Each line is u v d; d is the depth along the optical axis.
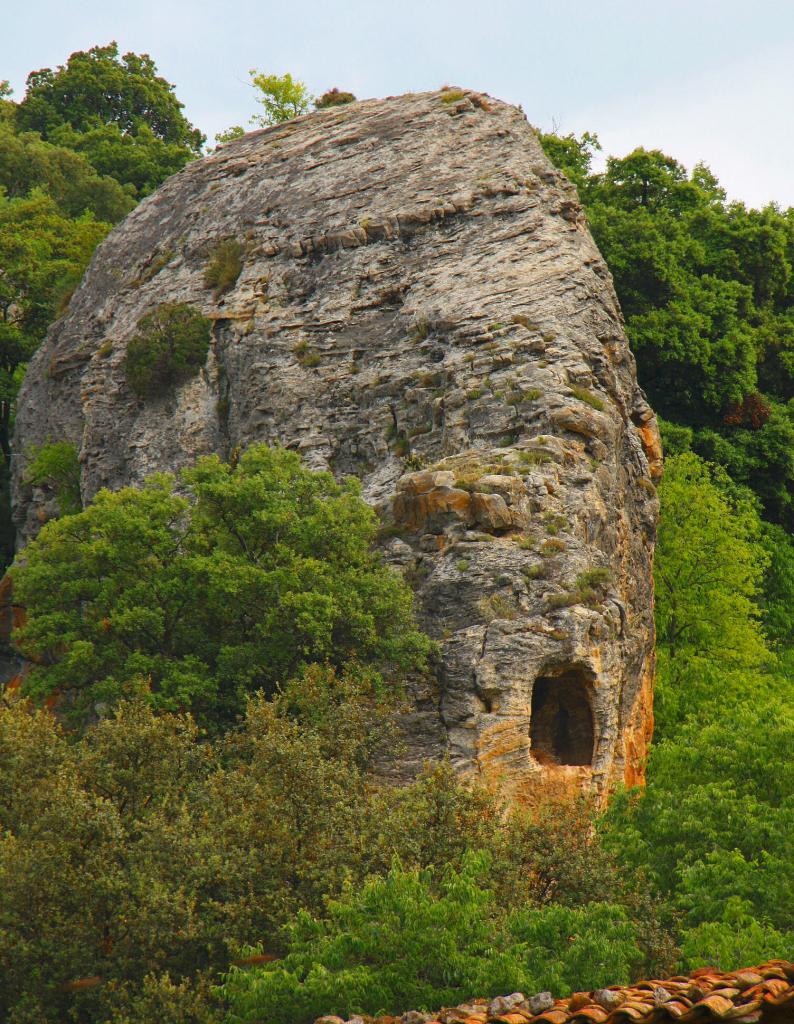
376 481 110.31
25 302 177.38
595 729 90.00
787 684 134.25
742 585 138.88
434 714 88.62
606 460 103.25
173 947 57.00
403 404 114.69
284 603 86.81
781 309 183.50
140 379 132.75
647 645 110.44
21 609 130.62
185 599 91.69
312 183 139.50
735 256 173.62
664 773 84.06
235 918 58.00
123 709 67.69
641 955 55.56
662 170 182.88
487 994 50.62
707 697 126.94
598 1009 36.00
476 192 129.00
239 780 63.19
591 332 114.69
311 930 53.94
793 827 73.81
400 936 51.44
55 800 59.50
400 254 127.56
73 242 183.25
